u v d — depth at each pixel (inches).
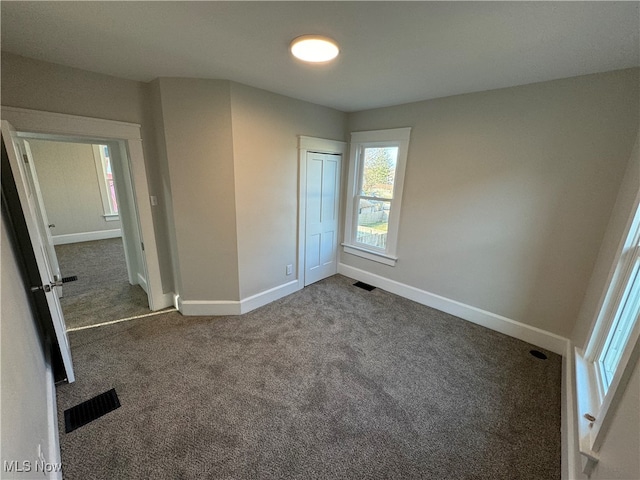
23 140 110.0
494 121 97.2
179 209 100.3
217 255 108.0
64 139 96.9
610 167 78.4
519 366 88.5
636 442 32.1
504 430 66.3
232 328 105.2
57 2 49.0
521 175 94.4
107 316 111.8
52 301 69.6
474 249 109.7
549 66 74.0
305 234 136.3
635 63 70.0
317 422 66.7
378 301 131.0
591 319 74.7
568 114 83.1
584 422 51.8
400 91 101.1
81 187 229.3
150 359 86.7
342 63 76.2
